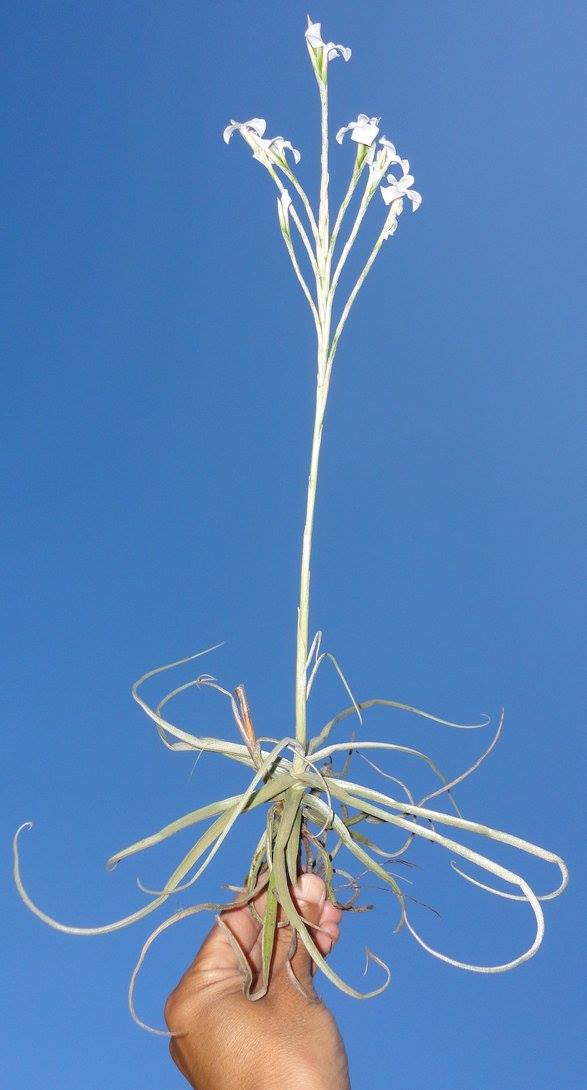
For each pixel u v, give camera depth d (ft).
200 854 1.83
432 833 1.81
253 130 1.91
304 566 1.92
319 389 1.90
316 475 1.91
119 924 1.65
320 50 1.86
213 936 1.73
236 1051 1.57
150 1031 1.62
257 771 1.83
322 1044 1.59
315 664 1.94
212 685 1.91
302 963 1.73
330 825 1.91
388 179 1.89
